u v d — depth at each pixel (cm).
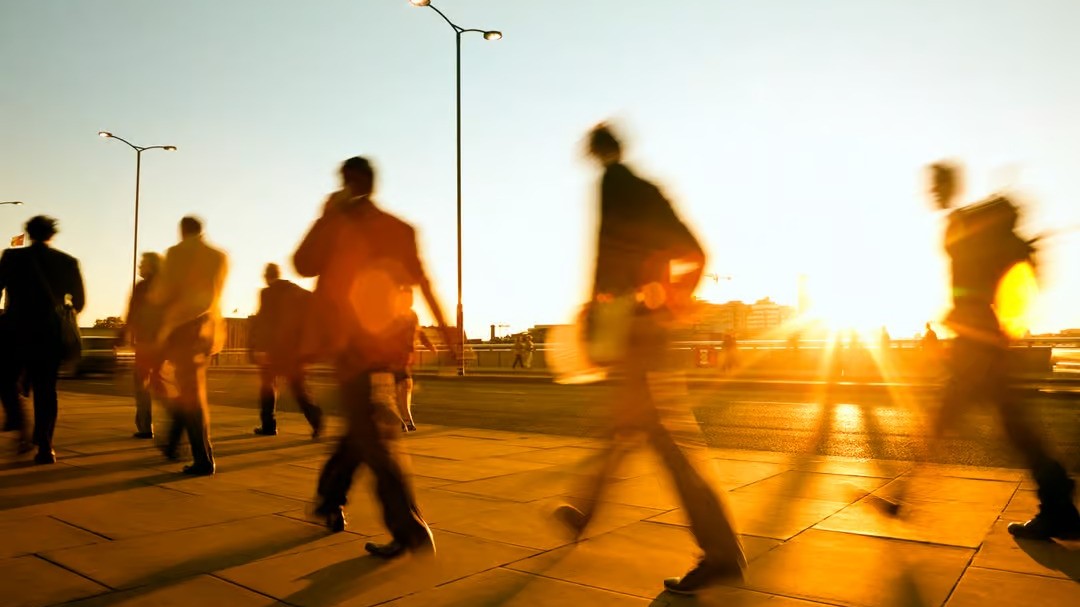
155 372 667
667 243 313
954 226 403
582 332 325
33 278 620
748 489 550
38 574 336
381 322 360
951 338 410
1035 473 405
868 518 457
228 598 309
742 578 308
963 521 447
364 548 384
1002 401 400
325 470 403
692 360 3250
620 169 322
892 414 1182
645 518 454
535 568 354
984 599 314
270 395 857
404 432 909
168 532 414
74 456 684
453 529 427
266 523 437
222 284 601
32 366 628
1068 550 386
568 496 518
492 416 1159
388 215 374
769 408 1306
